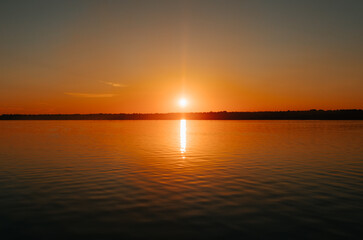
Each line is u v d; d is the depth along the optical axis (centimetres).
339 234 980
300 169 2125
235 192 1488
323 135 5925
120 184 1656
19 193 1467
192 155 2906
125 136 5916
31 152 3153
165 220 1102
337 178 1816
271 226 1046
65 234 982
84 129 9419
